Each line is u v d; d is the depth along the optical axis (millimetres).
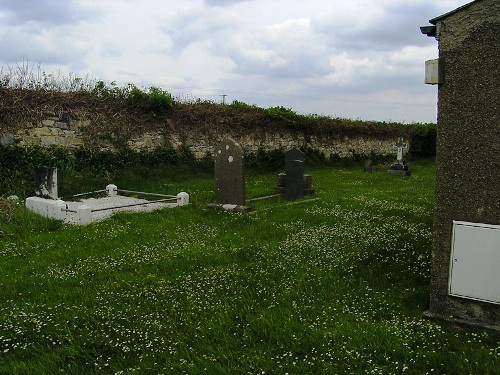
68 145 14664
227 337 4430
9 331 4602
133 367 3994
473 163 4316
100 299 5352
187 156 18156
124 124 16172
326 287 5727
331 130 25219
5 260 7016
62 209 9617
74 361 4090
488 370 3574
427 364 3777
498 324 4281
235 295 5465
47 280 6023
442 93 4430
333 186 15891
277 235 8375
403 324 4539
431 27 4508
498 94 4141
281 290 5625
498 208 4223
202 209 10805
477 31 4199
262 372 3750
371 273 6102
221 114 19734
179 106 18281
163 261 6754
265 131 21641
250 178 18188
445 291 4582
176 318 4898
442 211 4535
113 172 15477
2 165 12891
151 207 11391
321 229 8648
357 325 4555
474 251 4344
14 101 13383
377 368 3725
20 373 3896
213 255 7035
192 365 3900
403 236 7867
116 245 7742
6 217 9070
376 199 12281
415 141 31672
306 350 4148
